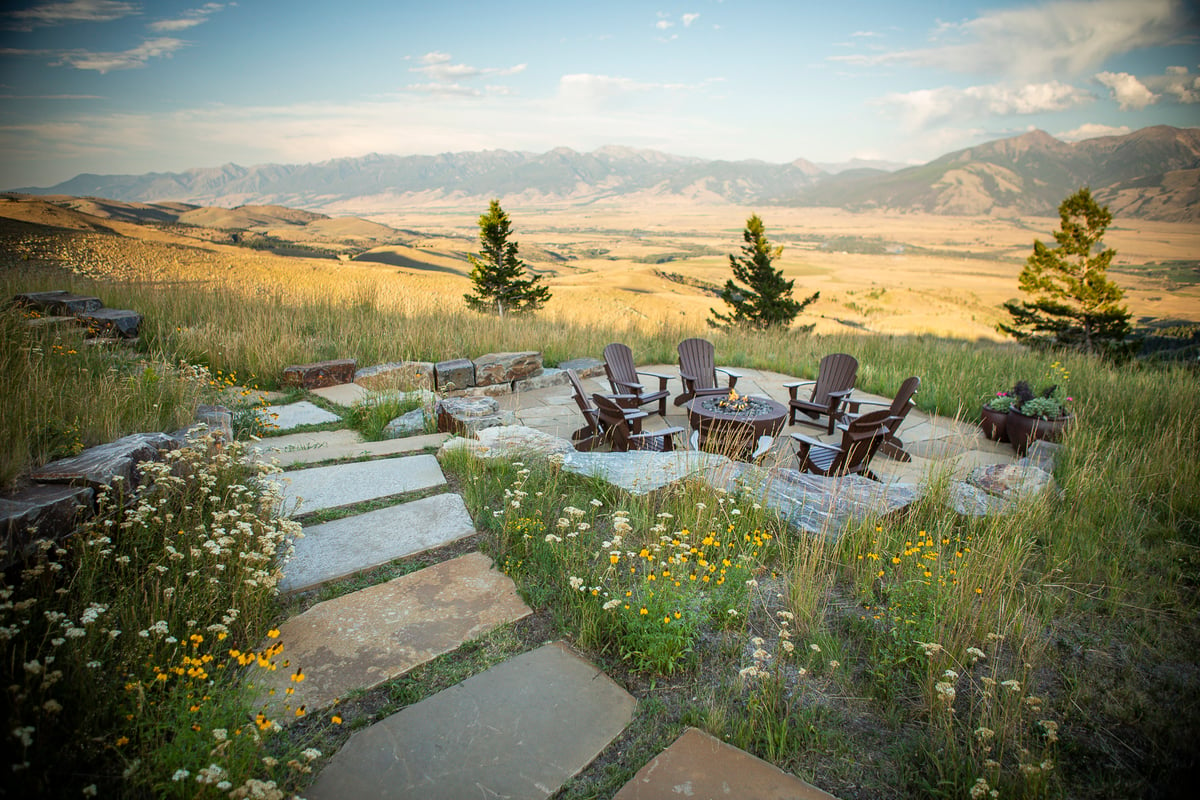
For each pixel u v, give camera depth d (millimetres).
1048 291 24547
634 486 3975
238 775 1779
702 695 2385
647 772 1980
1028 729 2227
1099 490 4266
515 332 9750
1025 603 2891
